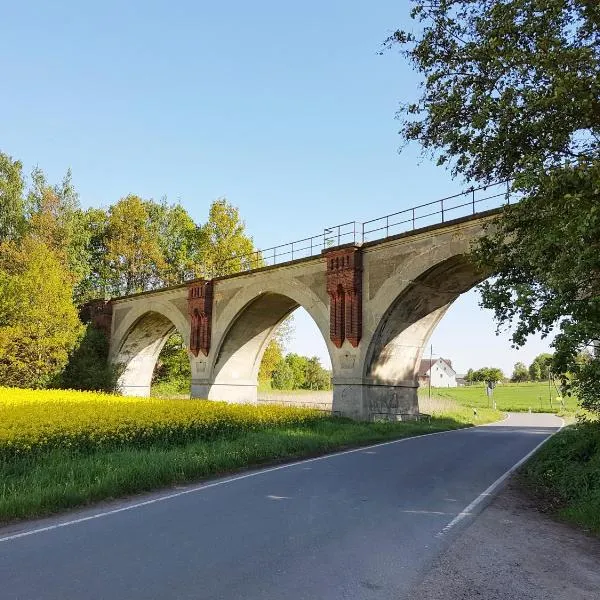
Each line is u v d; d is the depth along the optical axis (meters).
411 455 15.57
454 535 7.27
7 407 16.80
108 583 5.32
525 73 9.02
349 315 25.80
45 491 8.90
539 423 31.45
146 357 46.28
